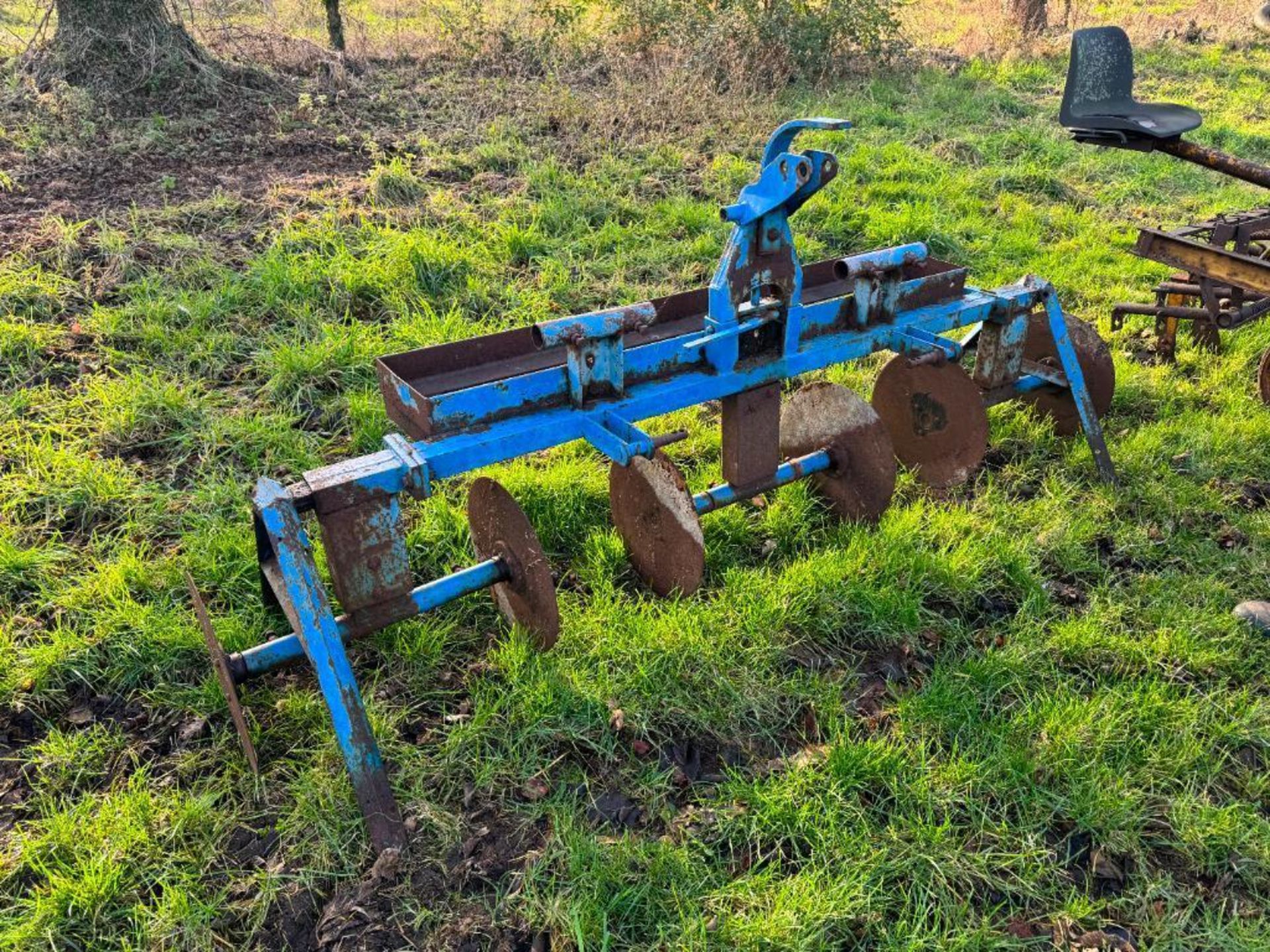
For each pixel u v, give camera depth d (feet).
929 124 33.37
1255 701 11.21
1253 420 16.80
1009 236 24.91
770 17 37.24
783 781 10.03
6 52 32.53
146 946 8.54
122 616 11.72
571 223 23.39
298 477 14.65
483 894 9.01
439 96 32.73
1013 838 9.60
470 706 11.01
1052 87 40.81
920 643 12.12
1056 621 12.45
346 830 9.50
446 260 20.43
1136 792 9.98
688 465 15.74
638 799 10.00
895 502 14.87
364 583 10.18
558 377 10.95
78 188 23.00
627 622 11.96
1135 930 8.84
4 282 17.92
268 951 8.57
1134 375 18.39
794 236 23.68
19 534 13.09
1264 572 13.34
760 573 12.84
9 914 8.74
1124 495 14.92
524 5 41.32
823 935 8.62
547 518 13.87
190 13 33.06
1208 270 16.87
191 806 9.59
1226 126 35.47
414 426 10.67
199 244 20.35
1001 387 14.87
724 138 30.01
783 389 17.85
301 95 29.99
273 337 17.71
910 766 10.18
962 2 62.23
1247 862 9.37
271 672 11.02
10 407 15.23
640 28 37.76
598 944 8.55
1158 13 59.41
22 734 10.62
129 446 14.92
